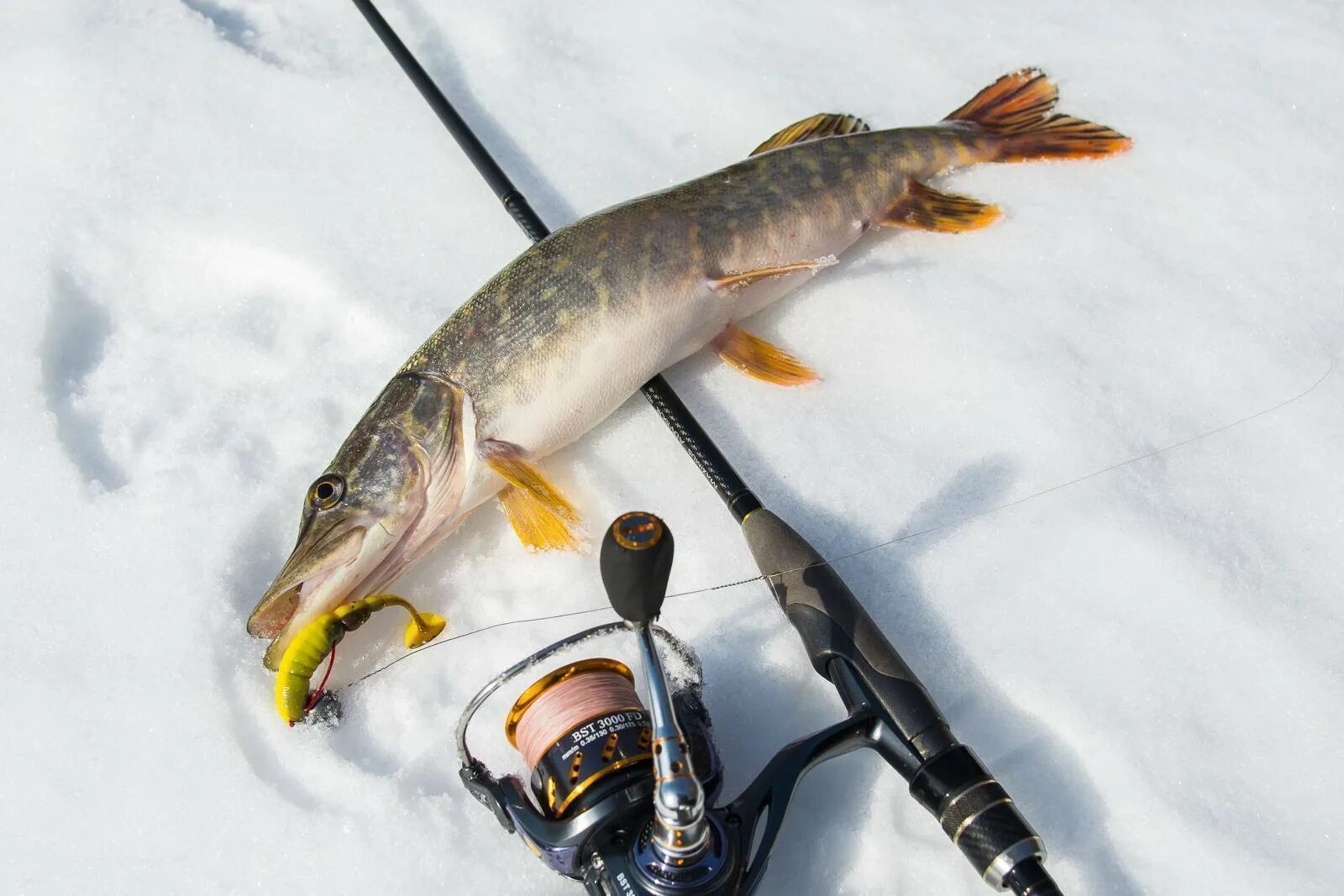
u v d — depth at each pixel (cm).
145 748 60
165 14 94
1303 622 60
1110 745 57
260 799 58
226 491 68
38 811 58
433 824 57
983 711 59
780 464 68
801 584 58
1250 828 54
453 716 61
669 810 46
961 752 52
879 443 68
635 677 61
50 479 69
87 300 80
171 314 79
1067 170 79
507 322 67
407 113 88
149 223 82
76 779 59
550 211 82
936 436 68
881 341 73
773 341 73
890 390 70
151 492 68
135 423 73
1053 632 61
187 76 90
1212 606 60
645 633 47
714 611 63
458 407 66
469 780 53
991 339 71
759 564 60
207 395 74
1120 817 55
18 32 92
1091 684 59
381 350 75
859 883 55
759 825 56
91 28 92
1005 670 60
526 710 54
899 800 56
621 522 46
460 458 66
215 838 57
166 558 66
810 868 55
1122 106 82
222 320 78
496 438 67
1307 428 66
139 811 58
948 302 73
